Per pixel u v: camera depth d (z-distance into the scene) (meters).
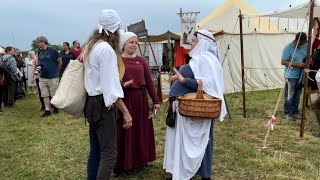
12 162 5.46
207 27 12.99
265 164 4.98
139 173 4.75
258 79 12.84
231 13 13.05
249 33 12.49
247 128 7.13
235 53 12.43
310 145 5.90
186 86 4.06
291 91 7.69
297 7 7.06
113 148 3.46
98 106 3.38
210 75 4.01
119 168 4.66
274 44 13.00
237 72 12.55
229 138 6.40
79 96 3.43
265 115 8.37
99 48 3.31
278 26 13.39
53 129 7.70
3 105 11.70
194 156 4.03
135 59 4.65
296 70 7.58
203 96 3.92
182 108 3.91
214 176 4.65
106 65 3.27
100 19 3.43
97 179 3.46
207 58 4.06
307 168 4.80
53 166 5.21
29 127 8.02
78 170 5.02
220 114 4.07
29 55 15.07
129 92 4.54
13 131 7.69
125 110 3.44
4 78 10.70
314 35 8.02
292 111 7.88
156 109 4.80
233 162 5.13
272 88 13.08
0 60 11.59
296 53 7.51
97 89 3.36
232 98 11.18
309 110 8.41
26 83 16.17
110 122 3.42
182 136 4.10
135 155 4.69
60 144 6.36
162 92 10.25
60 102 3.38
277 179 4.50
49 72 9.17
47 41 9.26
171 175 4.61
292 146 5.83
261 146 5.88
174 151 4.17
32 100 13.16
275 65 13.03
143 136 4.70
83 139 6.65
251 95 11.75
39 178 4.79
